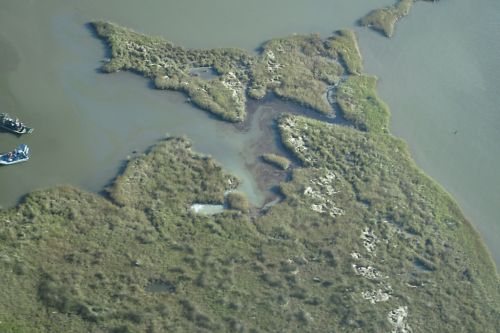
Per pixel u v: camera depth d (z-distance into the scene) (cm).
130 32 6091
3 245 4338
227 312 4347
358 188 5425
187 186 5050
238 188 5203
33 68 5550
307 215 5109
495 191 5831
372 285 4762
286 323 4375
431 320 4675
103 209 4728
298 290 4581
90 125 5272
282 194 5222
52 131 5131
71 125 5222
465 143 6144
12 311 4022
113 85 5641
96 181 4906
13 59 5566
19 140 5000
